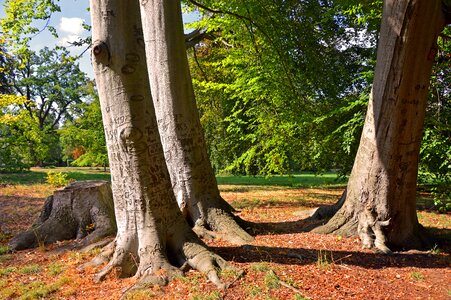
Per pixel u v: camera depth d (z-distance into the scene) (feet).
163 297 12.75
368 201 20.48
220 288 13.14
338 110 35.24
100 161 83.41
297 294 12.69
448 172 26.91
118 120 14.46
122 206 15.30
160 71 22.49
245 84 40.63
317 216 24.29
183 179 22.36
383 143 19.88
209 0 34.78
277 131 40.34
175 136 22.48
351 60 46.91
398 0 18.34
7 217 29.73
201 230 20.77
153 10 22.24
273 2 34.09
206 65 55.52
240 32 36.29
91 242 20.58
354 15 40.52
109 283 14.43
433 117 26.43
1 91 95.91
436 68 26.27
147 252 14.78
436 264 17.37
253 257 16.53
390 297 13.15
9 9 32.30
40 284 14.76
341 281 14.30
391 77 19.12
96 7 14.01
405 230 20.20
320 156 43.19
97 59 14.16
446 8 18.40
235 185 61.62
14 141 69.21
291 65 36.76
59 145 140.36
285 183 67.21
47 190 44.98
